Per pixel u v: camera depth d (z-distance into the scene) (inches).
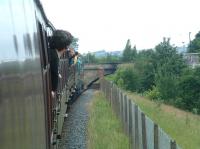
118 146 698.8
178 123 952.9
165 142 386.6
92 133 860.6
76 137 844.6
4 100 142.3
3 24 151.0
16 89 162.2
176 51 2294.5
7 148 143.4
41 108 253.4
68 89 1131.9
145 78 2378.2
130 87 2416.3
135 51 4630.9
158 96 1820.9
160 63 2262.6
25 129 177.9
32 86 208.8
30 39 217.6
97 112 1208.2
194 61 2426.2
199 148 671.8
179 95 1775.3
